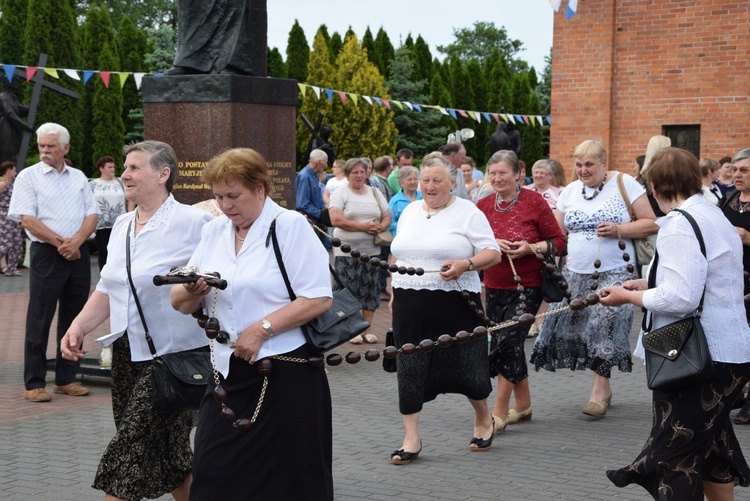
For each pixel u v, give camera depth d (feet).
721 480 15.10
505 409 23.47
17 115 65.62
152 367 14.64
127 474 14.78
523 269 23.40
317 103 94.94
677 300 14.08
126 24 91.20
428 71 118.52
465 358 20.85
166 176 15.44
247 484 13.00
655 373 14.32
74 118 81.10
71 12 81.51
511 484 19.10
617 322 24.38
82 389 27.35
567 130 54.03
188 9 27.99
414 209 21.21
